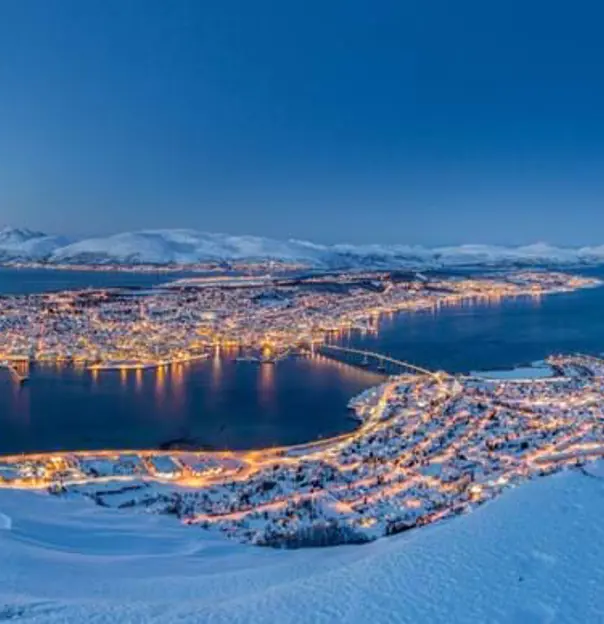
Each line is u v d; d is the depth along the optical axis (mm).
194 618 20000
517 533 25438
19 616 21156
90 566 32281
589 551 22828
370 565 24141
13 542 36406
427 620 18359
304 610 19953
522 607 18641
